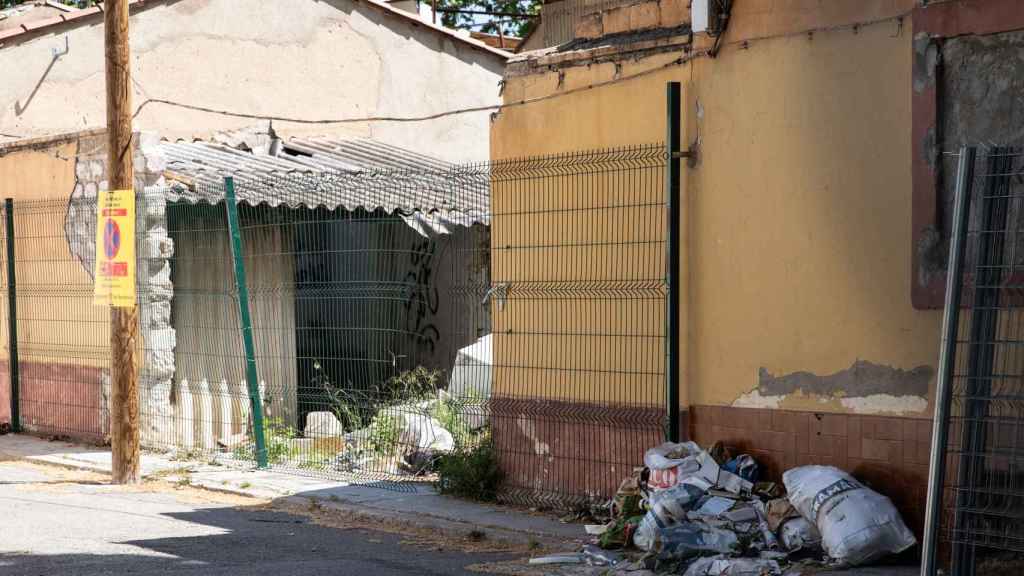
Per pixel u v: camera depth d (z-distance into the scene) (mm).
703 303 8906
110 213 11391
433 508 9820
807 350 8219
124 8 11297
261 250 13828
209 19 18234
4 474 12219
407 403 12516
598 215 9523
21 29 16875
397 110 19906
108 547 8336
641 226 9203
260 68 18672
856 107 7941
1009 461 6672
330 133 19328
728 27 8688
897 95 7719
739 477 8258
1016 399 6609
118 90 11234
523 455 10086
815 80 8164
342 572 7594
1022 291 6828
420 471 11406
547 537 8703
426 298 14547
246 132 18438
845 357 7996
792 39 8297
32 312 15305
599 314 9516
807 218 8219
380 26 19734
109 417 14031
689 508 8070
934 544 6594
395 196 13555
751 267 8570
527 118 10172
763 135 8484
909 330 7645
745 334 8617
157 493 10969
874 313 7836
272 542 8656
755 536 7781
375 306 14109
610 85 9477
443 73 20297
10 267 15406
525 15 23484
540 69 10055
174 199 13391
